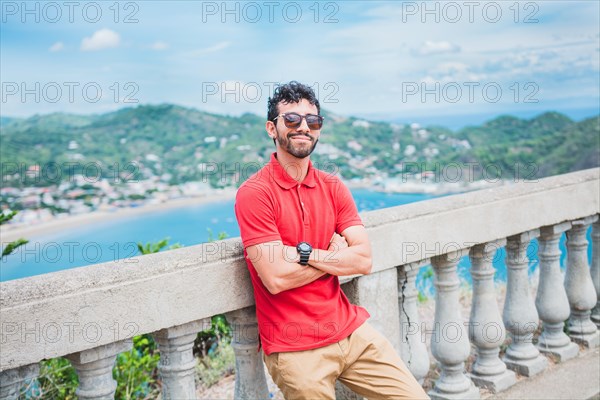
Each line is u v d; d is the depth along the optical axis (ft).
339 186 9.17
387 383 8.71
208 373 14.94
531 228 12.49
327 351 8.55
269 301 8.52
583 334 14.37
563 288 13.58
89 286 7.35
